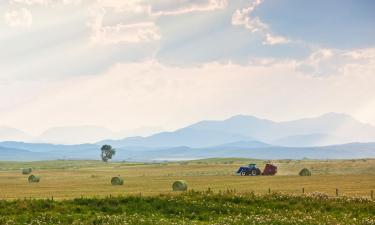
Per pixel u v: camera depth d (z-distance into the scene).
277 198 46.22
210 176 107.25
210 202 44.09
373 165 137.62
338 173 111.94
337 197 47.31
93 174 135.00
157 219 38.72
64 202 45.25
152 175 122.12
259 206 44.03
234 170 134.50
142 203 44.41
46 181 103.00
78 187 79.25
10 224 37.38
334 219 37.59
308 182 80.19
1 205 43.84
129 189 72.81
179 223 36.56
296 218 37.75
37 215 40.53
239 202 45.22
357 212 41.53
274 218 37.78
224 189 68.06
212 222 36.94
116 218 38.31
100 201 45.06
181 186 70.69
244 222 36.56
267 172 110.94
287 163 171.75
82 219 38.88
